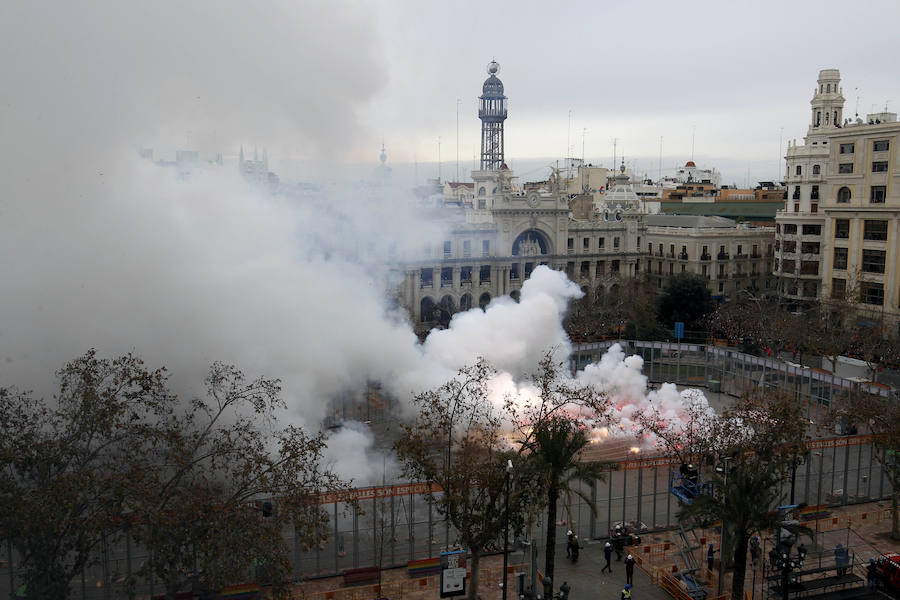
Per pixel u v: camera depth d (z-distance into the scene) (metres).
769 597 45.66
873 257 121.12
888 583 47.19
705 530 56.12
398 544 51.50
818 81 157.62
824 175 144.12
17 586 42.25
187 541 37.84
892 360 95.12
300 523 39.38
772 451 49.91
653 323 121.25
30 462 37.03
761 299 138.25
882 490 62.44
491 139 189.62
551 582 40.91
